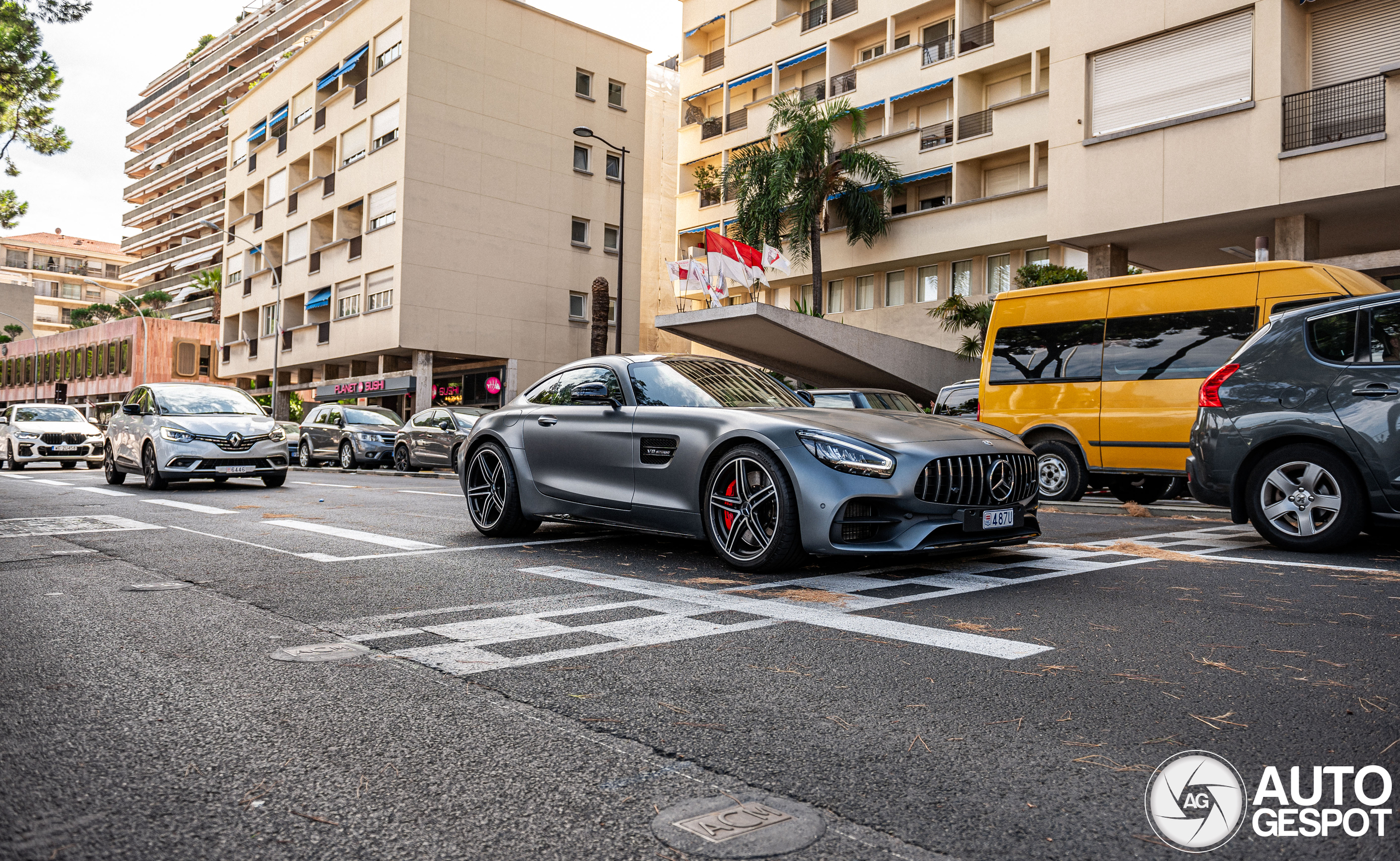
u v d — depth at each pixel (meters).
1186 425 9.14
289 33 59.19
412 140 32.59
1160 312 9.46
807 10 34.72
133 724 2.67
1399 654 3.38
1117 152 18.92
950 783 2.21
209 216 60.31
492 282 34.44
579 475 6.41
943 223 28.59
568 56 36.62
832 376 28.45
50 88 18.34
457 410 20.48
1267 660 3.29
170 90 69.50
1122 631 3.77
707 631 3.79
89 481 15.09
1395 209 16.88
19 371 71.31
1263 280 8.80
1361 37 16.91
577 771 2.30
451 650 3.51
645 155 43.94
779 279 34.84
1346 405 5.84
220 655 3.47
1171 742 2.47
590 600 4.50
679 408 5.91
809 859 1.83
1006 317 10.70
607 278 37.72
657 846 1.88
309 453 24.88
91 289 95.31
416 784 2.22
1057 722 2.64
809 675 3.14
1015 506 5.33
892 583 4.89
